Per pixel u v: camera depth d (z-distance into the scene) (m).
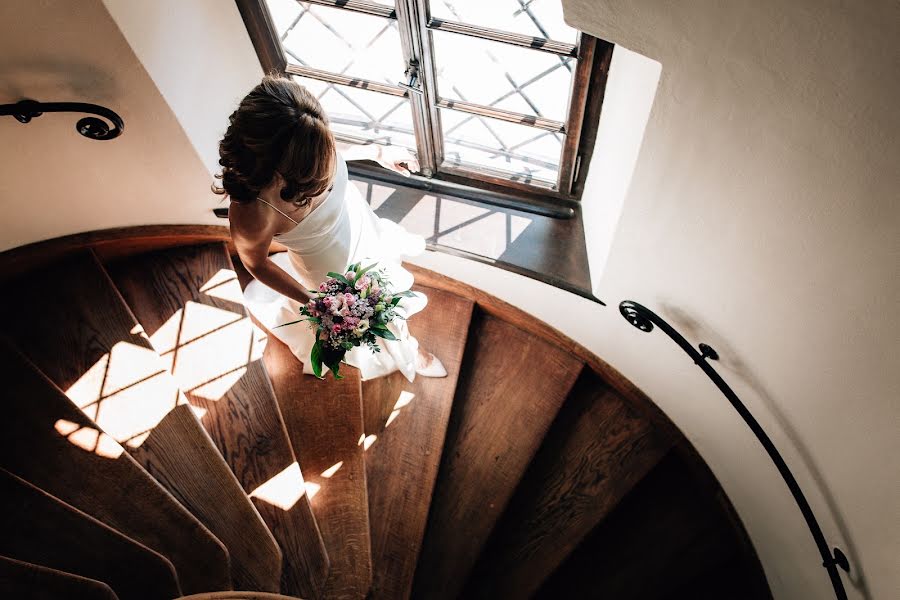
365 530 2.72
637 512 3.14
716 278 2.00
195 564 2.22
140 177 2.71
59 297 2.88
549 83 2.54
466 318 3.40
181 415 2.66
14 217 2.63
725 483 2.90
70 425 2.34
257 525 2.49
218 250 3.23
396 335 2.91
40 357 2.75
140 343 2.83
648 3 1.54
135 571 2.02
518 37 2.40
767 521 2.58
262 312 3.14
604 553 3.08
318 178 2.01
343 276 2.40
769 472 2.38
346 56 2.71
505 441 3.15
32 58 2.05
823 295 1.59
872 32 1.18
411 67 2.63
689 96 1.70
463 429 3.18
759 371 2.04
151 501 2.27
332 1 2.49
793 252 1.63
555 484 3.13
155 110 2.35
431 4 2.40
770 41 1.39
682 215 2.00
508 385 3.29
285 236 2.35
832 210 1.45
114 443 2.34
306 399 3.00
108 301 2.90
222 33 2.54
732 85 1.56
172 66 2.30
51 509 2.02
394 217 3.10
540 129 2.76
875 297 1.43
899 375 1.45
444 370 3.22
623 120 2.26
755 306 1.88
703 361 2.31
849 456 1.75
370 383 3.19
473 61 2.57
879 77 1.21
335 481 2.81
